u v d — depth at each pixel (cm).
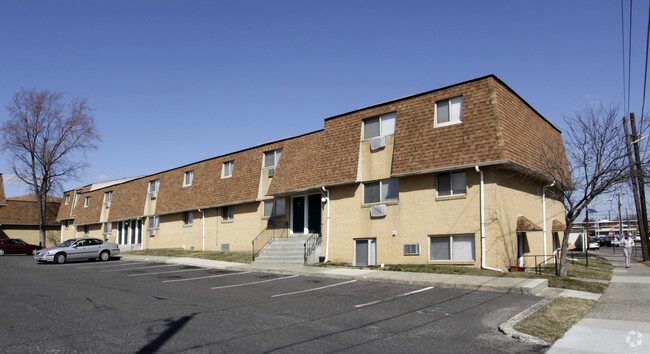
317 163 2220
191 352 756
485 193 1677
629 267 2277
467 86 1791
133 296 1308
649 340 842
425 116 1870
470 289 1372
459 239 1742
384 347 788
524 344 815
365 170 2039
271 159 2653
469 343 815
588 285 1456
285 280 1627
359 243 2031
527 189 1945
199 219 3131
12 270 2173
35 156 4981
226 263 2238
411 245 1845
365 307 1122
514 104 1845
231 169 2938
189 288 1464
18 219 5206
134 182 3975
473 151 1680
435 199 1800
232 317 1016
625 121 1933
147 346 788
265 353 752
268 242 2450
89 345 794
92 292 1391
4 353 748
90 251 2817
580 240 4788
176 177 3419
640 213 2952
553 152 1753
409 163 1833
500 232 1648
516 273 1596
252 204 2714
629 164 1538
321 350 769
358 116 2123
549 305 1146
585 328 934
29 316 1030
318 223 2317
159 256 2897
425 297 1249
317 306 1138
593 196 1542
